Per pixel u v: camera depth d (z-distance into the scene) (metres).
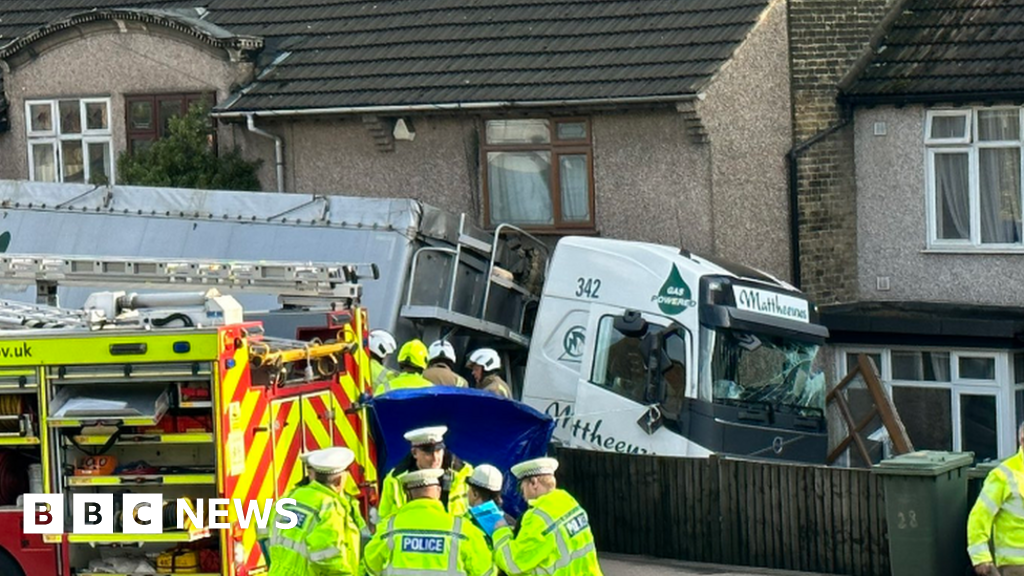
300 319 36.69
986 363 55.84
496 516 29.75
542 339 47.19
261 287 38.78
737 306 45.19
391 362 46.06
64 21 64.88
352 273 38.69
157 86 63.91
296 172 61.91
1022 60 56.97
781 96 57.72
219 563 32.84
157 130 64.06
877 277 59.69
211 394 32.41
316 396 35.44
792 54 58.16
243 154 62.56
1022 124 56.78
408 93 58.94
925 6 60.38
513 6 61.69
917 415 57.22
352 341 36.62
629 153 56.59
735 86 55.84
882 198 59.41
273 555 29.59
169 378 32.47
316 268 38.44
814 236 58.50
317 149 61.56
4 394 33.56
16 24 71.06
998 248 57.38
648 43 57.16
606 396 45.72
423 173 59.91
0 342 33.28
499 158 58.69
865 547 39.03
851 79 59.28
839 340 58.06
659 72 55.44
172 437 32.75
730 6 57.50
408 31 62.34
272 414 33.75
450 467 36.81
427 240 47.75
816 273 58.59
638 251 45.97
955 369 56.38
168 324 32.94
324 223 48.16
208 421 32.66
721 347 44.78
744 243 56.41
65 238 51.78
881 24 59.97
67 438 33.34
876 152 59.38
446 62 59.84
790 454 46.22
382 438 36.88
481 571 27.97
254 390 33.22
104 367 32.75
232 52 62.09
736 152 55.97
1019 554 31.69
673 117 55.53
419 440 30.19
